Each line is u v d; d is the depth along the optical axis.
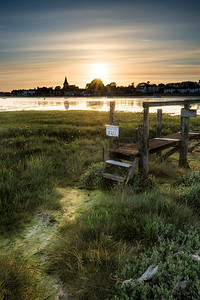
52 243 3.78
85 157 8.57
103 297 2.67
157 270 2.69
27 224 4.38
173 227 3.71
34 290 2.79
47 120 20.27
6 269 2.89
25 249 3.63
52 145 9.98
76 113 29.22
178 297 2.31
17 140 10.43
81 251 3.31
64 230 4.12
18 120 21.45
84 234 3.77
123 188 5.67
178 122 18.72
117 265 3.04
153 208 4.51
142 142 6.18
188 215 4.28
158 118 8.64
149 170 7.27
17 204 4.95
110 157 6.76
